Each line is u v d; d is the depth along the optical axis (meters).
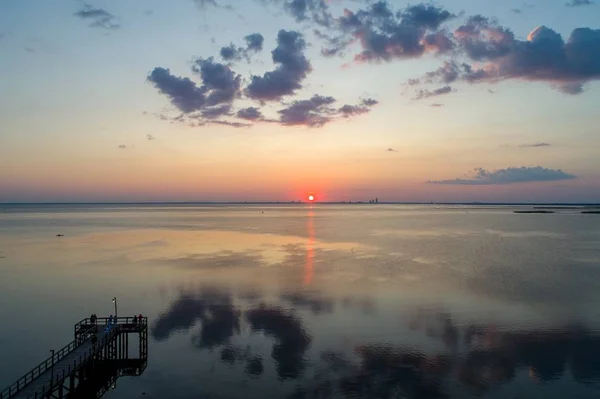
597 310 48.53
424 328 43.34
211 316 48.06
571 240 115.06
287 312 48.91
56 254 93.06
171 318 47.69
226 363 36.19
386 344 39.44
